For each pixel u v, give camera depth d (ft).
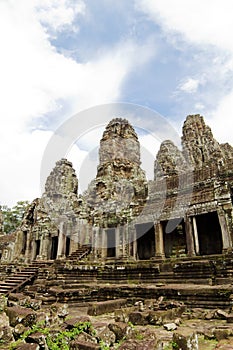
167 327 23.17
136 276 52.80
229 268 41.83
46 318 22.52
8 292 51.78
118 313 28.09
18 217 182.09
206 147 142.82
